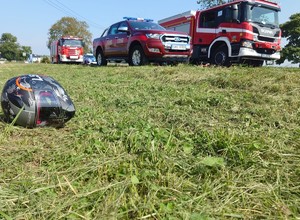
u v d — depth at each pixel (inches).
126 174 73.7
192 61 530.0
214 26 477.1
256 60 454.0
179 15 579.8
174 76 254.7
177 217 57.0
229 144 89.9
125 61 463.8
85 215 57.2
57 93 111.9
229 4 448.5
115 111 143.2
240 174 75.1
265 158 85.9
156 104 156.2
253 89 186.5
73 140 100.1
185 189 68.7
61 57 1013.2
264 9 438.3
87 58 1295.5
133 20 450.9
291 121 122.7
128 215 57.9
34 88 108.9
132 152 88.0
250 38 422.6
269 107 143.9
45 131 108.8
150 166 77.9
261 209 61.3
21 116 107.0
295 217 58.2
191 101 159.2
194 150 91.0
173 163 79.5
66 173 75.6
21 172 76.4
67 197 63.5
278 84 187.2
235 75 227.9
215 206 61.7
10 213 58.2
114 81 254.1
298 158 85.4
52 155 87.4
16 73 376.8
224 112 139.6
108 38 484.4
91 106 157.0
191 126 117.1
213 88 201.6
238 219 58.2
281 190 68.0
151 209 58.5
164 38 388.5
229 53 445.7
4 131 105.6
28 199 62.8
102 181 71.9
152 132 101.4
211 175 75.0
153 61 405.4
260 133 106.9
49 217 56.9
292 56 1159.6
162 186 68.8
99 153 87.8
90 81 259.9
